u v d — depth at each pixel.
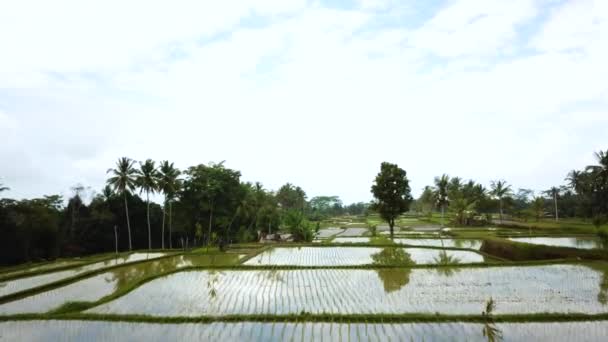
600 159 57.97
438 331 14.43
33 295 23.59
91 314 16.77
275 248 43.94
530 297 19.50
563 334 14.05
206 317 16.08
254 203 70.50
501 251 35.66
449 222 94.88
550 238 48.72
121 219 63.81
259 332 14.65
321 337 14.02
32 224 50.94
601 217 56.53
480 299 19.31
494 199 92.00
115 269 32.53
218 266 29.16
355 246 44.47
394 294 20.56
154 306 18.92
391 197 57.41
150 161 56.59
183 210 64.88
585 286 21.77
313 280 24.55
